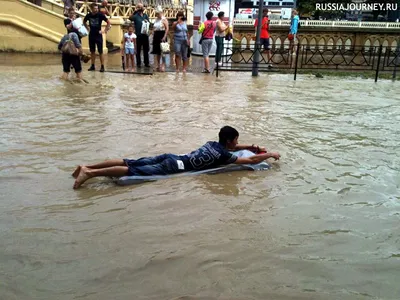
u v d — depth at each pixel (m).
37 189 4.59
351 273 3.19
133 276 3.07
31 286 2.93
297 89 11.87
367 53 18.03
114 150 5.91
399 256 3.46
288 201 4.47
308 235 3.76
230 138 5.30
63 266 3.18
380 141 6.85
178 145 6.20
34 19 16.92
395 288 3.02
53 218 3.94
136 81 12.10
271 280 3.07
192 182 4.88
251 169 5.34
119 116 7.88
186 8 29.56
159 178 4.95
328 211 4.27
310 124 7.83
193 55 19.42
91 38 13.21
